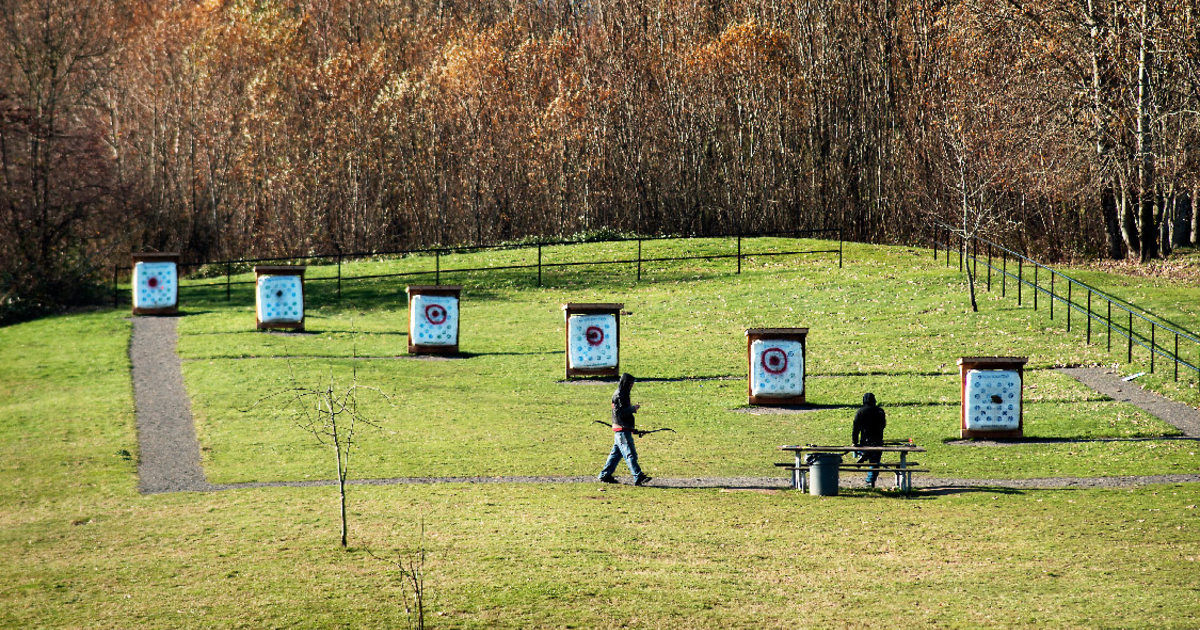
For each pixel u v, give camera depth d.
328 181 124.00
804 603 22.17
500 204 130.62
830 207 117.62
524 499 31.62
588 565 24.75
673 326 67.75
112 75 116.62
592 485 34.06
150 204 116.25
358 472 36.12
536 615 21.48
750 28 116.00
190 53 119.88
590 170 128.00
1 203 86.06
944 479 35.50
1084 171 86.44
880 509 30.47
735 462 38.06
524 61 127.19
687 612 21.64
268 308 66.62
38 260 82.81
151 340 63.59
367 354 60.03
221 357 58.00
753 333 48.81
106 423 44.12
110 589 23.61
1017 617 21.12
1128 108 84.25
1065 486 33.81
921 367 54.91
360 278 87.75
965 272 76.94
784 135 122.12
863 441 34.41
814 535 27.41
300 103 125.31
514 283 83.94
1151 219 85.38
